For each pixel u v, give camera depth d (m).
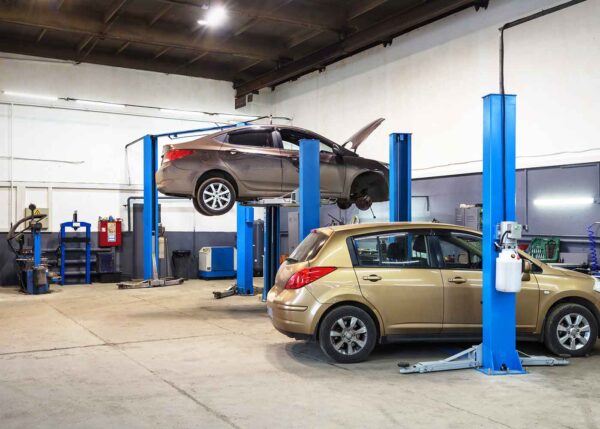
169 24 13.64
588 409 4.48
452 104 12.08
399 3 12.43
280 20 12.44
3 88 14.72
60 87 15.40
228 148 9.56
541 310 6.20
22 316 9.47
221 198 9.52
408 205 8.53
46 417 4.32
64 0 12.04
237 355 6.47
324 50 14.09
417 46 12.95
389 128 13.73
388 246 6.23
